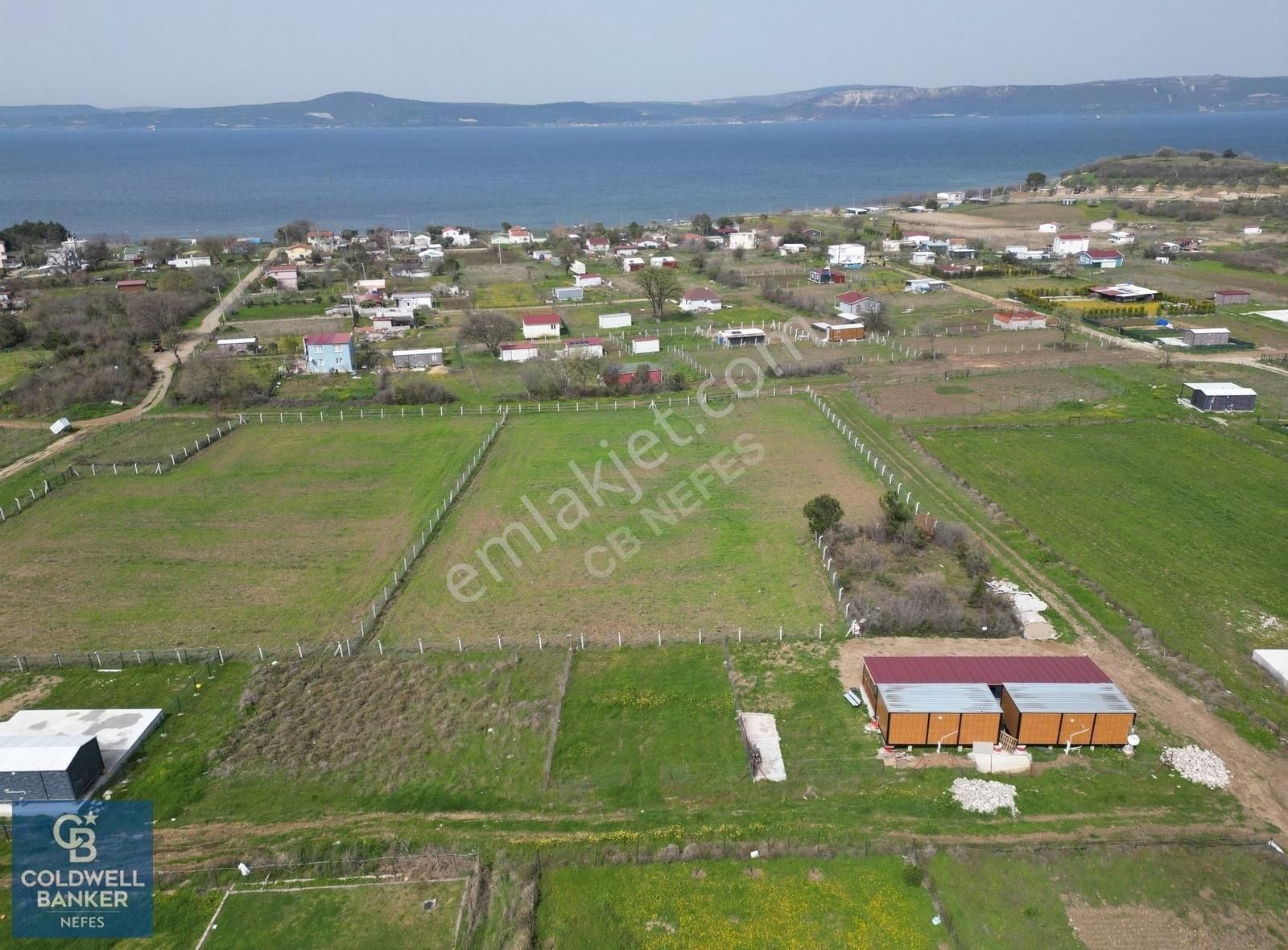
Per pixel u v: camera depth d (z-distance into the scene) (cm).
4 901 2600
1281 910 2491
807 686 3591
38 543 5088
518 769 3152
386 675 3744
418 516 5444
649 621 4159
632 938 2456
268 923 2527
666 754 3206
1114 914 2491
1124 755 3138
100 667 3838
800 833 2781
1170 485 5541
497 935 2455
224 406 7812
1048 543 4769
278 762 3200
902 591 4309
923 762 3131
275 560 4862
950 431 6694
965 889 2583
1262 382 7662
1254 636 3856
